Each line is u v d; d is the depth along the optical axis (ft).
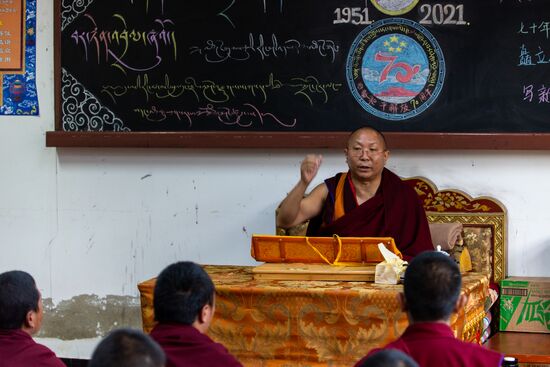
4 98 19.94
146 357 6.63
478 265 17.20
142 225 19.49
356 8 18.07
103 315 19.81
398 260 13.44
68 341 20.06
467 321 13.47
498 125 17.63
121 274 19.67
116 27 19.12
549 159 17.52
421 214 15.57
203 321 9.27
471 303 13.66
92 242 19.77
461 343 8.66
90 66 19.27
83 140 19.17
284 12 18.35
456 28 17.69
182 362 8.80
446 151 17.88
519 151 17.61
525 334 16.42
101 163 19.61
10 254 20.18
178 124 18.93
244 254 19.04
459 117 17.76
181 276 9.14
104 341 6.75
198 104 18.81
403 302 9.06
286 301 13.05
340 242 13.92
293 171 18.69
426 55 17.83
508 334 16.42
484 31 17.61
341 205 15.84
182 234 19.31
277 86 18.44
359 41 18.07
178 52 18.88
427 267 8.84
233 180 19.01
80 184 19.75
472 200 17.39
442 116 17.83
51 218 19.94
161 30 18.93
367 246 13.85
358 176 15.78
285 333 13.12
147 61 19.02
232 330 13.35
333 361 12.94
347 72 18.15
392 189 15.62
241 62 18.60
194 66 18.81
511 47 17.52
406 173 18.07
